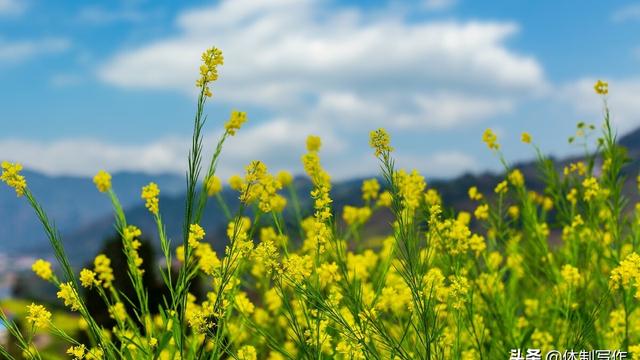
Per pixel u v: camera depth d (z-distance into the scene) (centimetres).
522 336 220
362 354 178
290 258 177
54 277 194
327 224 186
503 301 227
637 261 182
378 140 168
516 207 260
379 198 248
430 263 206
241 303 195
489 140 255
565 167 254
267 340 195
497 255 242
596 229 242
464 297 190
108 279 205
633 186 257
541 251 244
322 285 188
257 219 192
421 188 211
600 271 235
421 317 173
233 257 176
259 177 173
